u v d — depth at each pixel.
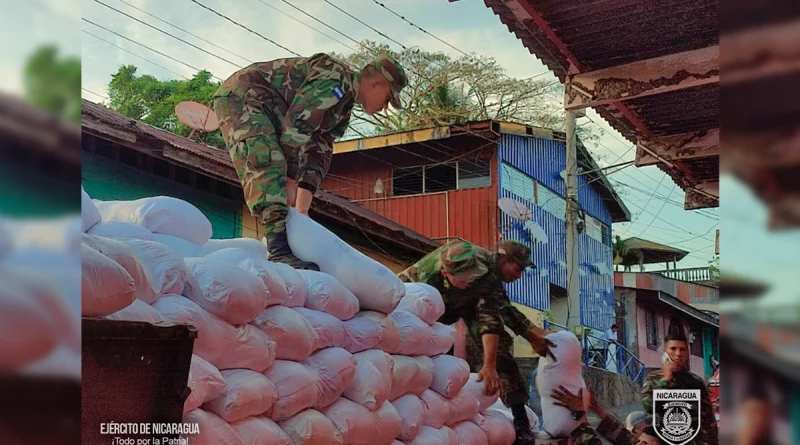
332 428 1.97
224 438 1.67
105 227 1.87
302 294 2.08
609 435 2.42
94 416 1.42
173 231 2.06
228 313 1.78
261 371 1.84
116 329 1.42
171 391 1.52
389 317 2.29
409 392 2.31
